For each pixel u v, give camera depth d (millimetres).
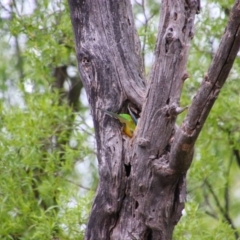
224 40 5938
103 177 7039
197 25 12320
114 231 7016
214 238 10070
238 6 5781
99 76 7305
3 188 10797
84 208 9711
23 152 10914
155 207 6863
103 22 7438
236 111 11836
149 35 11992
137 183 6848
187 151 6441
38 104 11383
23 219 10562
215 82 6105
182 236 10055
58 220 9828
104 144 7133
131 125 7125
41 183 11742
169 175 6688
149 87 6789
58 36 12164
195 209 10133
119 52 7359
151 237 6977
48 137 11367
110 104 7230
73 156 11133
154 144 6773
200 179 11445
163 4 6809
